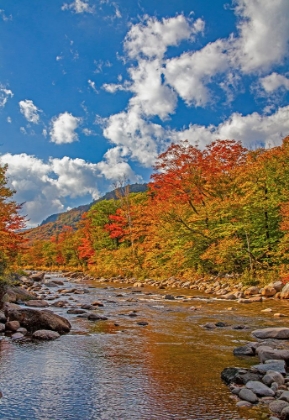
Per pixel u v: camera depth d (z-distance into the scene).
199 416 4.96
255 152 32.44
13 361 7.58
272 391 5.70
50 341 9.55
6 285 17.95
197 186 32.22
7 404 5.32
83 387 6.11
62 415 4.99
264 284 22.97
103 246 57.25
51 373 6.84
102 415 5.00
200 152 32.25
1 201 25.22
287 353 7.45
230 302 18.77
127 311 15.66
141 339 9.95
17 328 10.65
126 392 5.89
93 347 8.95
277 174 25.02
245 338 10.06
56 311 15.19
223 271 29.48
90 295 23.33
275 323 12.43
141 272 40.19
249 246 26.50
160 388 6.07
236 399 5.57
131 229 44.53
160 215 31.72
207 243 29.94
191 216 31.20
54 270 81.81
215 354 8.33
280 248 23.44
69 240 73.12
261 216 26.34
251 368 6.96
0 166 24.73
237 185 29.27
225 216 28.16
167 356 8.15
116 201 61.19
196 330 11.28
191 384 6.28
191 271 33.34
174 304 18.16
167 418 4.90
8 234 25.77
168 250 35.50
